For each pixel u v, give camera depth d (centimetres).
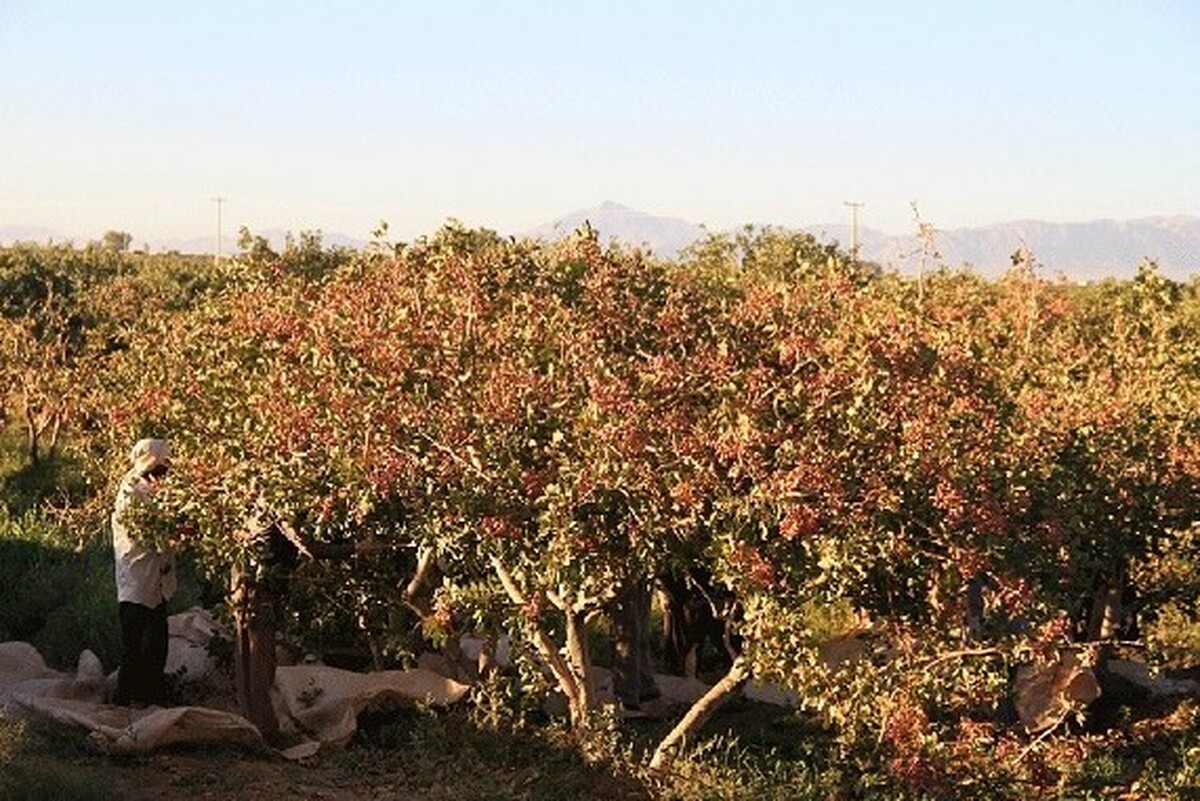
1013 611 1160
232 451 1221
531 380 1125
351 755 1240
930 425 1102
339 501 1188
